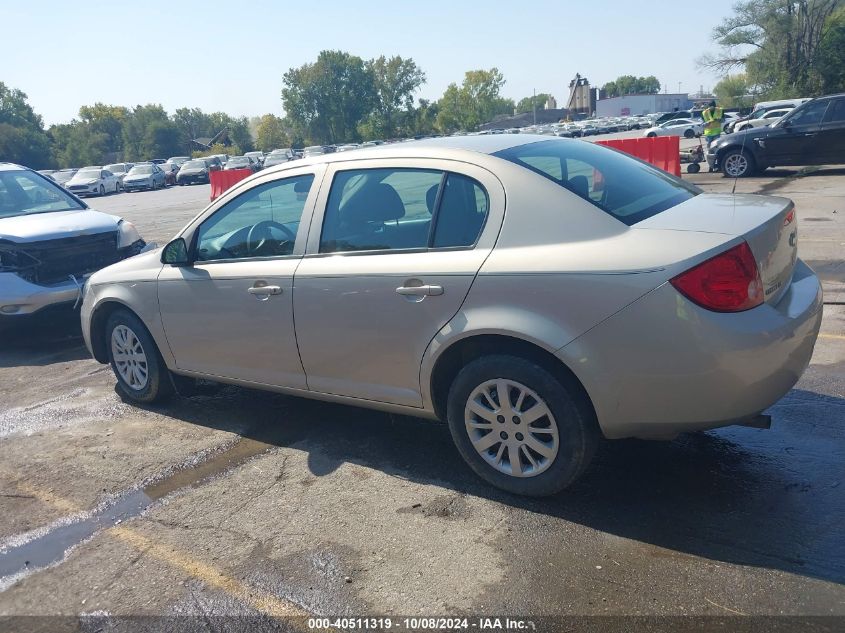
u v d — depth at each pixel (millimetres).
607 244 3059
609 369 3010
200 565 3164
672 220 3168
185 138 115188
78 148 100000
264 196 4246
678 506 3287
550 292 3084
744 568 2816
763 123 27125
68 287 6824
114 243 7391
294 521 3453
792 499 3270
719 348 2838
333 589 2920
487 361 3324
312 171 4066
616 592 2744
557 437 3227
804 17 48500
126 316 5004
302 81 113188
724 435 3947
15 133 89375
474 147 3641
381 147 4004
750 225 3045
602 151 4074
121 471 4156
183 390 5113
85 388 5703
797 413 4160
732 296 2861
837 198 11812
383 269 3572
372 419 4617
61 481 4090
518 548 3074
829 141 14711
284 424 4652
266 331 4125
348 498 3627
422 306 3443
